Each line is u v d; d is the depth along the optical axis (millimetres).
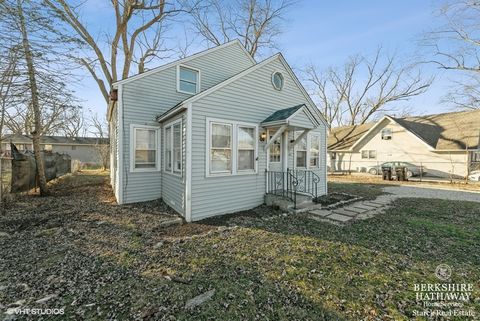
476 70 14148
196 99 5824
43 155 11391
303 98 8766
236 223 5508
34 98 7488
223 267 3342
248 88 6984
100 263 3463
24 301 2543
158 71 8258
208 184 6055
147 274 3145
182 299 2598
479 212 6648
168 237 4617
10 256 3682
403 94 24062
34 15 5996
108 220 5703
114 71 12094
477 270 3260
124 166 7602
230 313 2379
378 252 3852
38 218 5781
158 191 8312
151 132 8164
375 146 20844
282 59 7938
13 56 6191
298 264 3428
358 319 2297
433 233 4812
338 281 2975
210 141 6098
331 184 13875
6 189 8172
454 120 18953
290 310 2426
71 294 2682
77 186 11344
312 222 5574
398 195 9680
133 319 2273
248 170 6930
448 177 16578
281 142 7984
